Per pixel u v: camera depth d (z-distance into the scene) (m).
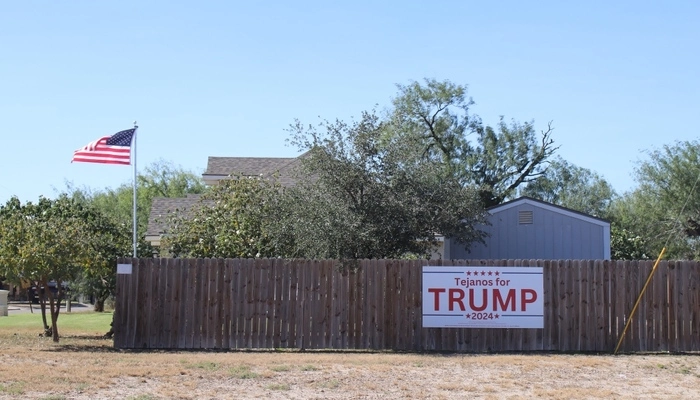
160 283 16.78
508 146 42.12
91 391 11.05
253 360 14.52
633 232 39.66
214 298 16.75
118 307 16.70
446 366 13.94
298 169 20.17
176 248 21.36
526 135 42.09
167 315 16.72
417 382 12.18
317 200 18.03
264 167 30.12
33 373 12.37
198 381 12.04
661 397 11.16
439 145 40.34
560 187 50.72
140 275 16.78
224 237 20.30
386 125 21.08
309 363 14.12
